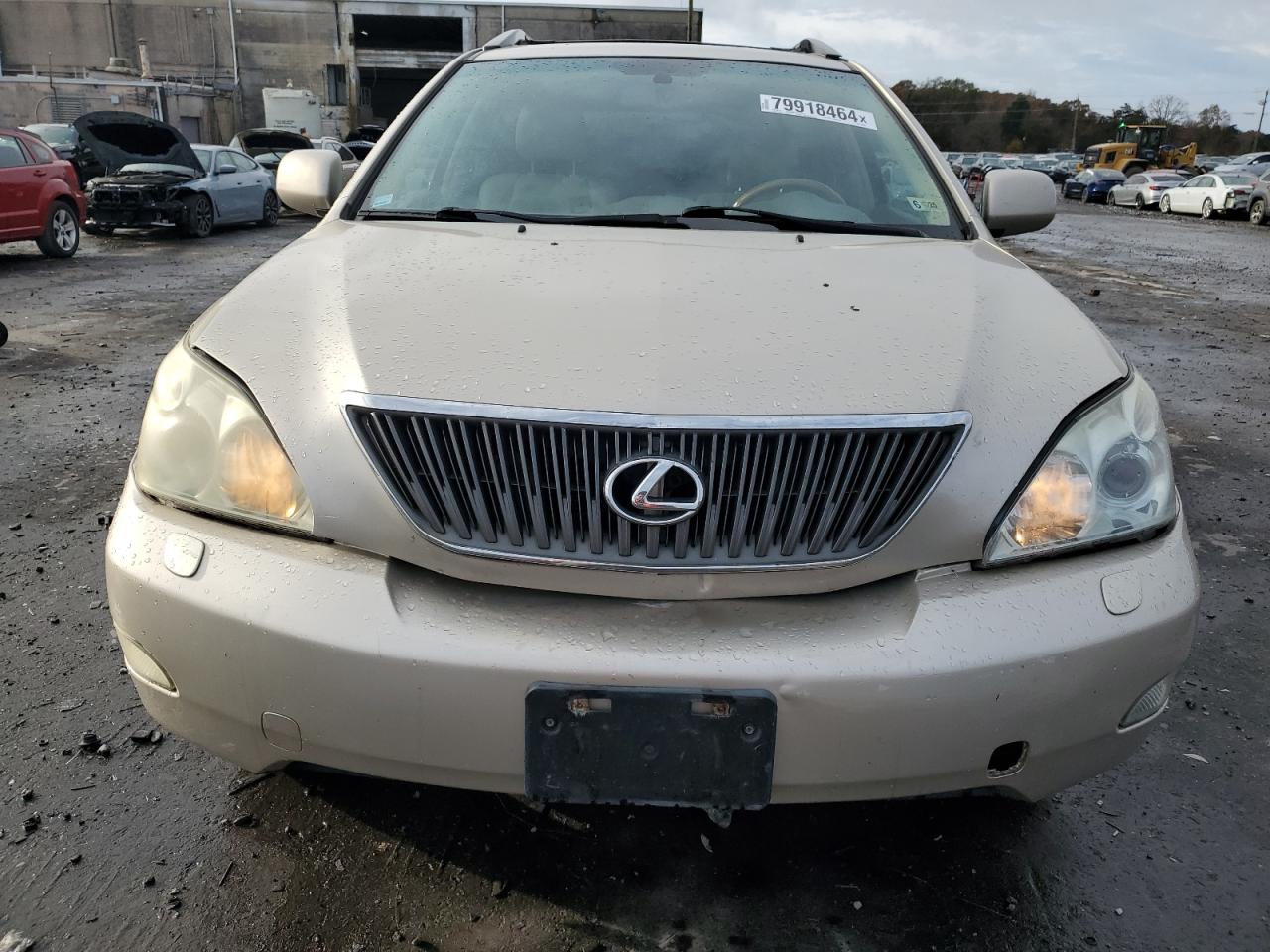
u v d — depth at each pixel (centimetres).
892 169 268
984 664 151
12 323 752
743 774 151
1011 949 177
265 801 208
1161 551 167
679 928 178
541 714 149
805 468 152
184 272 1093
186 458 171
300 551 160
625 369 158
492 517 156
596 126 272
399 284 190
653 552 153
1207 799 221
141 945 172
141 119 1491
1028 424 163
